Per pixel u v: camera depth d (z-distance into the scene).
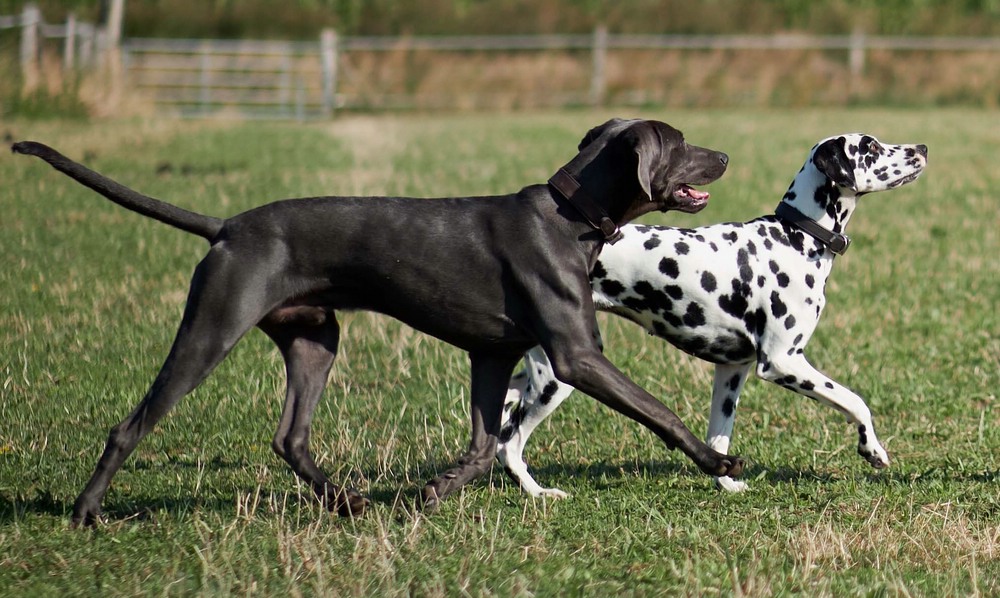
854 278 17.98
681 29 56.12
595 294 10.51
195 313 8.66
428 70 51.81
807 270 10.37
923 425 12.03
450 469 9.49
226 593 7.44
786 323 10.32
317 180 26.52
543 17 56.94
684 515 9.36
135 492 9.83
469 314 8.96
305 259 8.78
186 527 8.73
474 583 7.72
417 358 13.92
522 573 7.89
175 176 26.56
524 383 10.37
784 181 27.25
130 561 8.08
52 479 10.00
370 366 13.76
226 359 13.54
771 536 8.81
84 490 8.83
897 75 50.91
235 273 8.64
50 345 13.92
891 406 12.61
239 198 23.58
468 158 31.39
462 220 8.95
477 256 8.88
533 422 10.16
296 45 50.94
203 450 11.08
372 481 10.30
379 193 24.66
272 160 30.25
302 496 9.50
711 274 10.28
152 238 19.98
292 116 46.66
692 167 9.32
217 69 50.03
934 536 8.73
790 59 52.00
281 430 9.46
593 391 8.80
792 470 10.80
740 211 23.27
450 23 57.22
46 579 7.79
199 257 18.70
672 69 51.44
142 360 13.52
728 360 10.59
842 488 10.08
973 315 15.94
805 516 9.33
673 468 10.88
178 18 56.78
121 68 42.56
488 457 9.48
